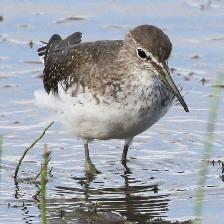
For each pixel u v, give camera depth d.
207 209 13.77
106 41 15.69
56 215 13.68
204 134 16.77
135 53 14.56
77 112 14.83
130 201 14.21
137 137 16.83
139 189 14.70
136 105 14.52
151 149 16.36
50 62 16.11
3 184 14.80
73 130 15.30
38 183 14.86
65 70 15.41
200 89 18.50
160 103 14.70
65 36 20.73
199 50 20.17
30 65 19.61
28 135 16.69
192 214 13.66
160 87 14.60
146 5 22.25
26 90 18.48
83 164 15.77
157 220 13.48
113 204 14.12
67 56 15.60
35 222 13.42
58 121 16.69
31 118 17.34
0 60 19.83
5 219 13.50
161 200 14.23
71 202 14.20
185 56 19.92
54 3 22.41
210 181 14.84
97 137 15.26
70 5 22.28
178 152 16.17
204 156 15.91
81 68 15.04
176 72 19.25
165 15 21.73
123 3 22.36
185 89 18.50
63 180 15.09
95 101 14.59
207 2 22.27
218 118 17.23
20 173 15.20
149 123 14.90
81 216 13.66
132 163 15.84
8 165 15.53
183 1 22.36
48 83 15.84
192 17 21.61
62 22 21.41
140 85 14.48
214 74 19.09
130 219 13.55
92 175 15.30
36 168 15.45
